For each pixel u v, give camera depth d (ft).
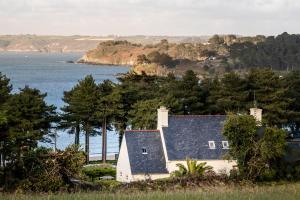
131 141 248.32
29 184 165.37
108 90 340.18
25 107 271.08
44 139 284.61
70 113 310.86
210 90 342.03
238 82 333.21
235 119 212.84
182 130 252.62
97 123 325.01
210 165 243.81
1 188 162.20
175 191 142.10
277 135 211.00
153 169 240.73
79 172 174.81
